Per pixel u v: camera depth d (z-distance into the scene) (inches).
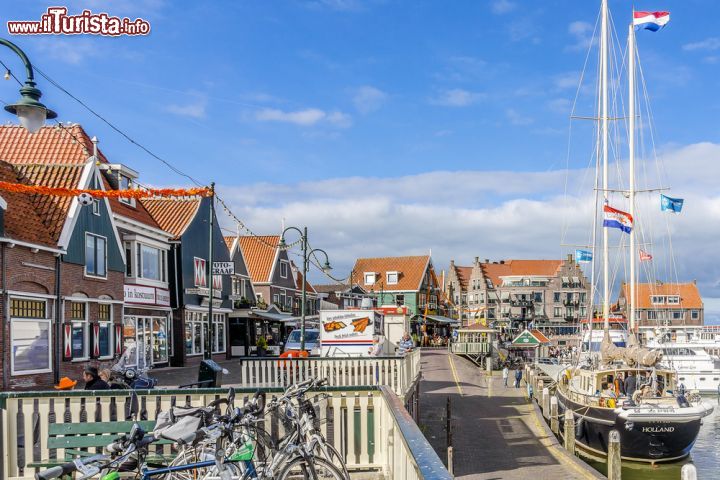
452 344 2588.6
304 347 1156.5
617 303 4699.8
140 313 1338.6
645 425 1023.6
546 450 943.0
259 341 1784.0
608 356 1177.4
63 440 310.5
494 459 890.7
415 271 3836.1
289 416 272.8
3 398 331.9
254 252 2440.9
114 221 1198.3
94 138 1181.1
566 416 1011.3
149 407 347.6
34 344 923.4
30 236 922.1
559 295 4847.4
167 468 222.8
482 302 4960.6
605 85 1596.9
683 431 1028.5
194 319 1596.9
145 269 1382.9
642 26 1589.6
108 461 207.5
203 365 579.2
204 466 225.9
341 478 261.0
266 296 2335.1
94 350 1087.6
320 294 2859.3
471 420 1189.7
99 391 343.9
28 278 909.2
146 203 1626.5
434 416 1223.5
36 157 1146.0
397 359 674.2
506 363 2090.3
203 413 238.8
